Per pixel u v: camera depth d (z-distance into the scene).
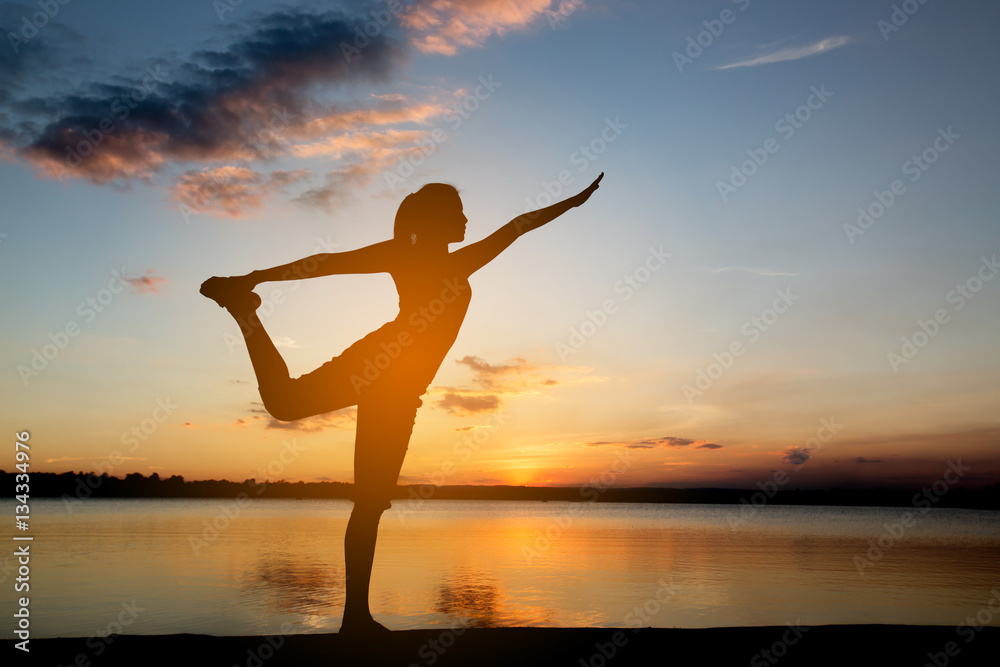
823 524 54.31
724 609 11.78
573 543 28.23
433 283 2.64
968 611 11.52
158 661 2.34
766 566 19.28
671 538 32.78
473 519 55.38
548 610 11.55
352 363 2.54
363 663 2.41
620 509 106.62
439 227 2.68
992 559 22.05
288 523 41.22
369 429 2.64
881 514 88.19
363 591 2.63
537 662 2.44
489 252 2.68
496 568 18.06
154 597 12.20
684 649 2.55
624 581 15.55
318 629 9.41
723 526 48.38
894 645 2.59
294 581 14.50
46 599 11.91
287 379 2.46
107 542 24.17
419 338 2.62
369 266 2.59
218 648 2.47
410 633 2.67
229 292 2.41
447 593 13.37
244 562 18.17
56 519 40.81
